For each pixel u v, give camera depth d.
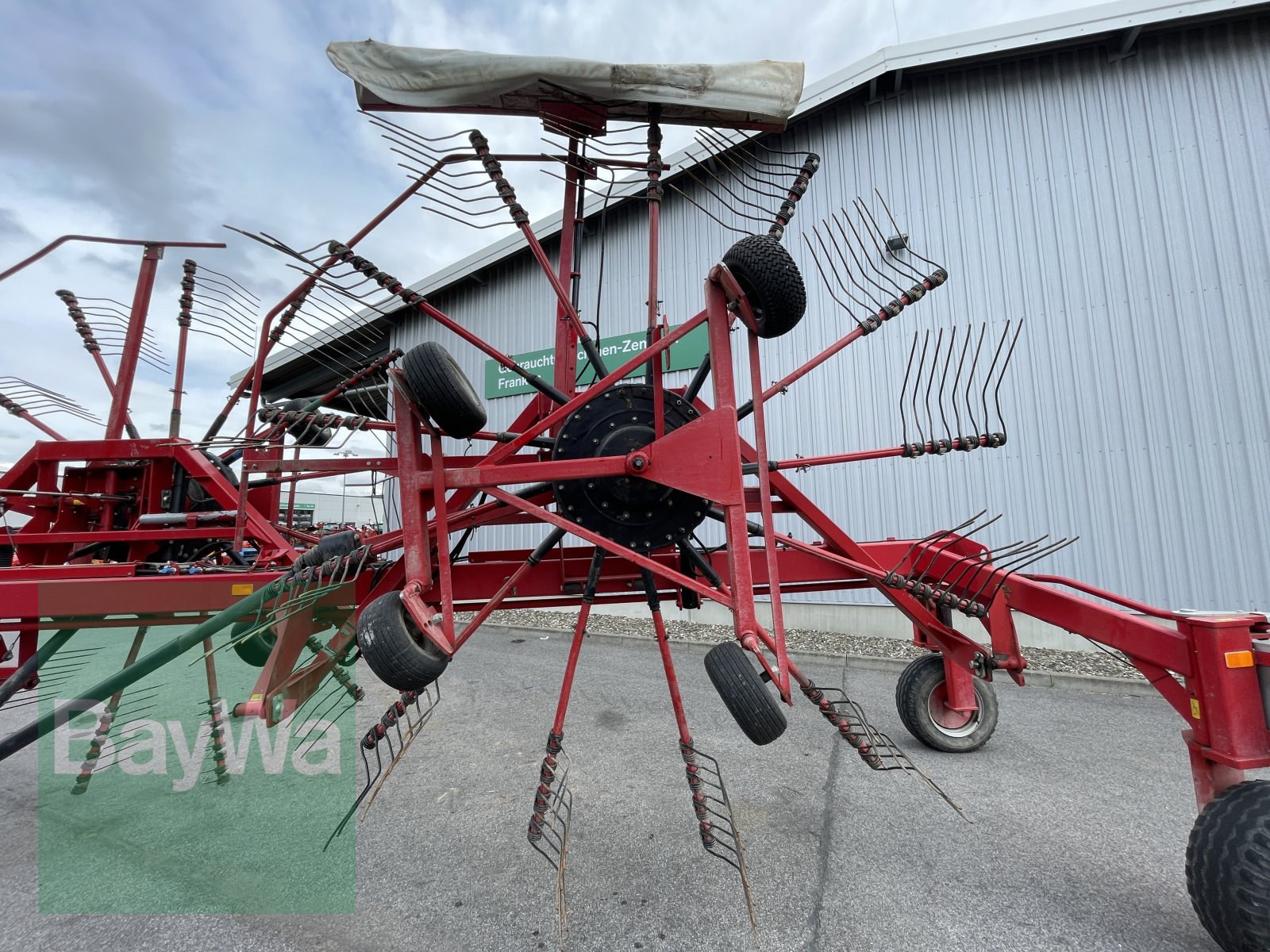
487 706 5.33
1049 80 7.30
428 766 3.96
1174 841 2.89
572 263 3.43
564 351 3.48
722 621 9.02
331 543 2.88
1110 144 6.99
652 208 3.17
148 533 4.05
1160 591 6.35
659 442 2.39
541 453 3.25
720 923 2.32
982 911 2.38
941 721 4.13
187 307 5.05
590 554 4.05
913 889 2.52
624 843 2.92
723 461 2.34
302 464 3.35
